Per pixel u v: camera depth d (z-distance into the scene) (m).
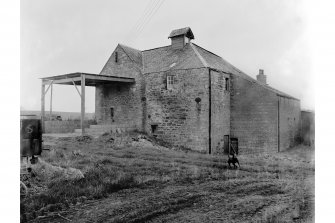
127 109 19.50
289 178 8.12
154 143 16.81
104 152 12.22
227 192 6.73
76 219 5.11
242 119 16.70
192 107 16.53
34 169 7.61
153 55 19.89
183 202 6.00
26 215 5.27
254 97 16.33
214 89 16.41
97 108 21.38
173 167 9.49
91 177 7.60
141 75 18.81
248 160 11.54
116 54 20.12
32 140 8.05
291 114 14.42
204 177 8.23
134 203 5.91
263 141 15.69
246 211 5.47
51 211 5.50
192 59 17.08
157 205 5.80
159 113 17.86
